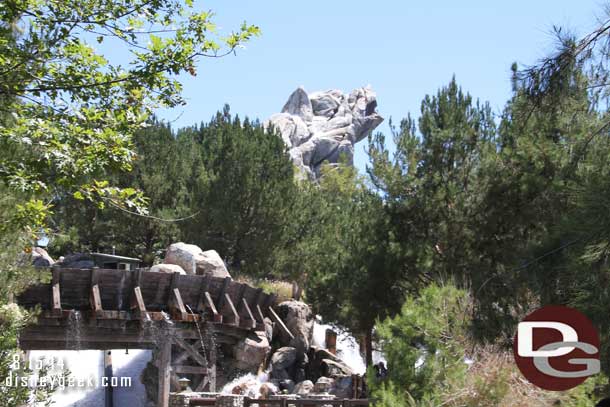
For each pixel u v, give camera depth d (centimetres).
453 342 1029
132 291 2662
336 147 12888
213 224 3778
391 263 2405
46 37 945
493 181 1967
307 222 4009
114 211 3653
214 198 3769
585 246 663
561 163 1223
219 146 4378
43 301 2495
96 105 993
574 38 752
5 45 929
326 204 4238
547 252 723
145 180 3744
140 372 3234
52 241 1320
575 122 813
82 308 2608
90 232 3741
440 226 2302
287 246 3903
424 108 2458
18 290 1319
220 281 2902
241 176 3762
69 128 973
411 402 943
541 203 1738
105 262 3256
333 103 13912
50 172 977
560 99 789
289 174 4056
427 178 2388
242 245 3797
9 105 965
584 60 750
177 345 2859
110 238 3862
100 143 976
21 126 938
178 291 2728
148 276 2705
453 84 2464
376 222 2516
